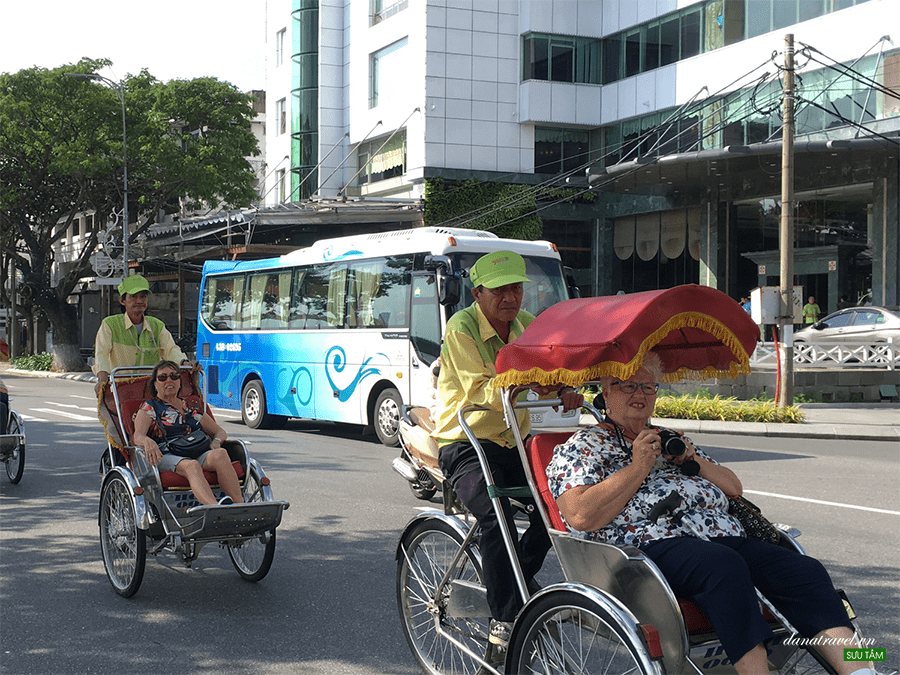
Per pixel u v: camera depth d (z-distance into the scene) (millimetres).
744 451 14180
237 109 38188
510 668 3787
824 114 28734
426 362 13453
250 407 17422
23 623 5555
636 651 3203
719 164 26516
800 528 8094
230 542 6199
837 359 22344
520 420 4477
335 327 15453
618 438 3848
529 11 36594
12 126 35344
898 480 11016
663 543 3588
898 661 4766
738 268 32938
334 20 42188
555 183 37344
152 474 6219
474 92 36375
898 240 26953
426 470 8938
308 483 10516
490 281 4383
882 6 26906
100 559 7113
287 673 4723
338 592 6195
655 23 35250
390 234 14664
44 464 12109
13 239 42562
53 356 42375
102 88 36719
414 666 4828
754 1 31172
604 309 3758
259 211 32938
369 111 39812
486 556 4246
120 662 4883
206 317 18875
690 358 4234
